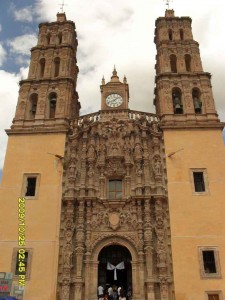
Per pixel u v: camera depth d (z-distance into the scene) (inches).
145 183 1441.9
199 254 1289.4
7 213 1401.3
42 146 1549.0
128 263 1395.2
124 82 1752.0
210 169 1457.9
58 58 1871.3
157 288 1261.1
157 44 1940.2
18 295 1241.4
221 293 1227.2
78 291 1251.2
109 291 1309.1
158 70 1870.1
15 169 1497.3
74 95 1861.5
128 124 1601.9
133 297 1253.1
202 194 1403.8
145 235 1333.7
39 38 1955.0
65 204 1418.6
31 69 1817.2
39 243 1334.9
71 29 1972.2
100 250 1344.7
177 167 1467.8
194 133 1549.0
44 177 1472.7
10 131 1585.9
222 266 1268.5
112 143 1558.8
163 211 1386.6
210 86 1700.3
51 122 1619.1
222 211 1366.9
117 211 1403.8
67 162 1526.8
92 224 1380.4
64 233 1360.7
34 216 1387.8
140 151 1518.2
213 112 1605.6
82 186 1448.1
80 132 1589.6
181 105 1681.8
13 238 1349.7
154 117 1651.1
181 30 1946.4
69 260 1298.0
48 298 1243.2
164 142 1535.4
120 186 1496.1
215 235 1320.1
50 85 1745.8
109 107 1674.5
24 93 1723.7
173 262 1279.5
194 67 1777.8
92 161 1507.1
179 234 1326.3
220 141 1521.9
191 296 1224.2
